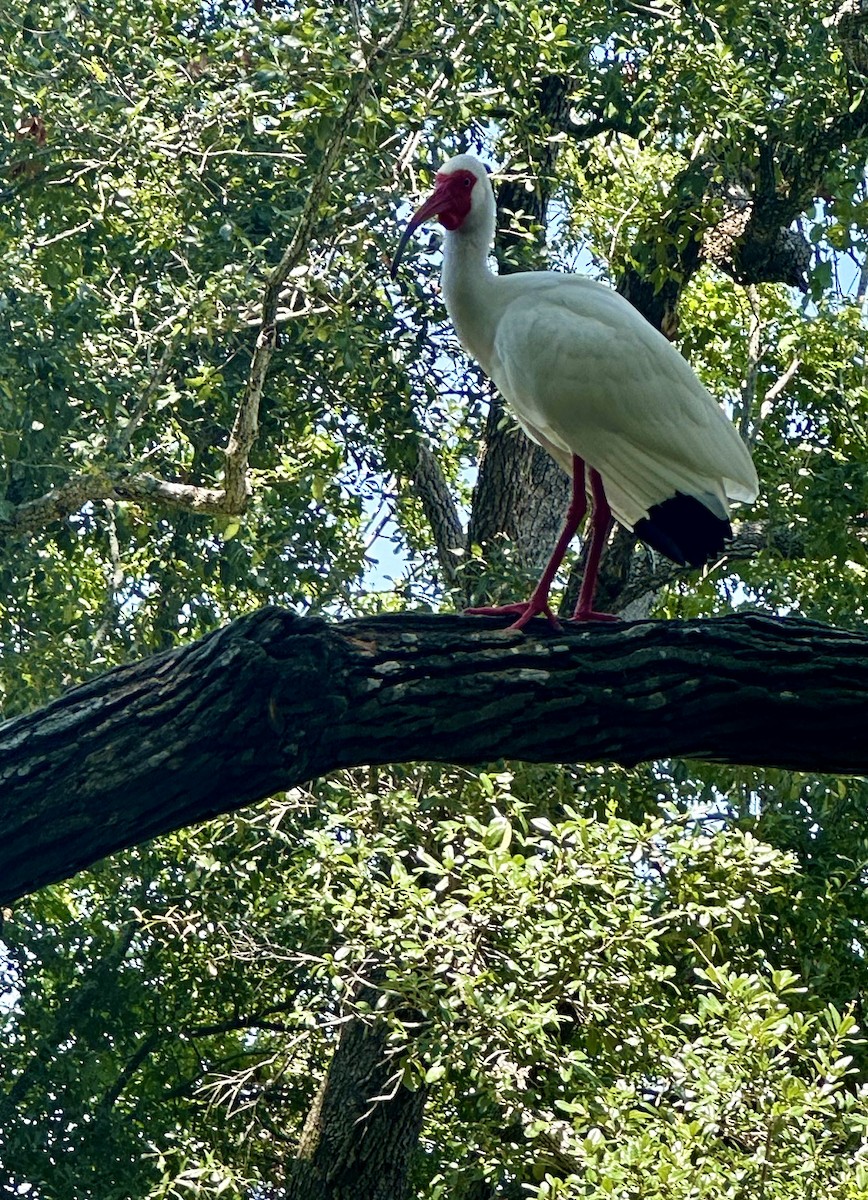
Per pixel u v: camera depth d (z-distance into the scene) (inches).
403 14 318.3
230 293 366.3
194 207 398.6
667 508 231.8
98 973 506.6
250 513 447.2
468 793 397.7
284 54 346.0
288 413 471.8
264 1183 486.6
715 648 184.4
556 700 180.9
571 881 343.9
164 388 416.2
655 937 379.9
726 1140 331.0
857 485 448.1
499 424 439.2
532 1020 327.3
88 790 171.5
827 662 183.9
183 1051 569.3
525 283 246.5
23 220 428.1
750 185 466.3
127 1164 474.6
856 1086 388.8
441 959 345.7
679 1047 351.6
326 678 176.6
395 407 458.6
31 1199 474.9
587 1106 333.4
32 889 175.8
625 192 494.3
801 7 410.6
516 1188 427.2
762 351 561.9
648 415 228.5
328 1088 429.4
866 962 450.3
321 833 365.1
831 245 424.5
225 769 174.6
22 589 431.8
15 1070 504.7
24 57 378.6
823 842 469.7
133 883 513.7
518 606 192.7
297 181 405.1
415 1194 499.8
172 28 424.2
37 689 430.6
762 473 496.7
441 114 359.9
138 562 518.9
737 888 370.9
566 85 466.9
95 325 399.9
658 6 419.5
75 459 396.8
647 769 443.8
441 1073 325.7
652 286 471.2
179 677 174.9
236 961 481.7
